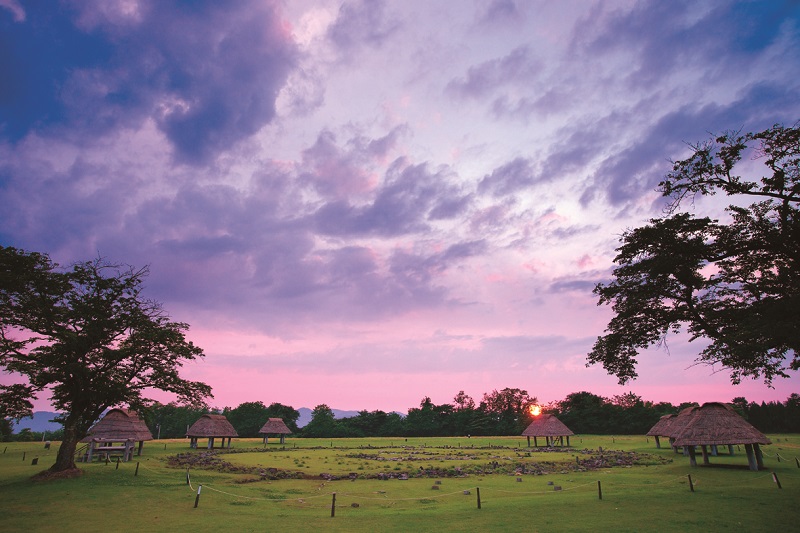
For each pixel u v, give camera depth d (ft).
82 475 104.37
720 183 67.87
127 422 157.89
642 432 366.43
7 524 65.05
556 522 62.23
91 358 110.42
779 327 58.44
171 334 117.50
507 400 469.57
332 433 412.77
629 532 56.29
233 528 61.82
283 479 114.73
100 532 60.29
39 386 105.81
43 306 103.19
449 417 451.94
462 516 67.77
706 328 70.85
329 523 64.44
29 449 187.62
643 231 70.95
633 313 76.59
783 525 58.59
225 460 153.58
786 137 62.69
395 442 300.20
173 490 92.63
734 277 74.08
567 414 396.78
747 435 115.75
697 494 81.46
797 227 63.82
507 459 162.61
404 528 60.90
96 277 110.73
